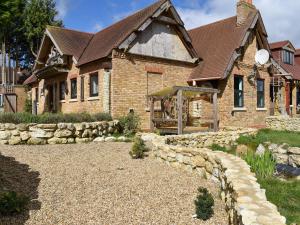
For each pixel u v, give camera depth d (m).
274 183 6.73
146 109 18.38
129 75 17.69
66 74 21.38
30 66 47.53
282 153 12.23
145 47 18.48
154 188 6.85
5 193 5.56
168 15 19.45
